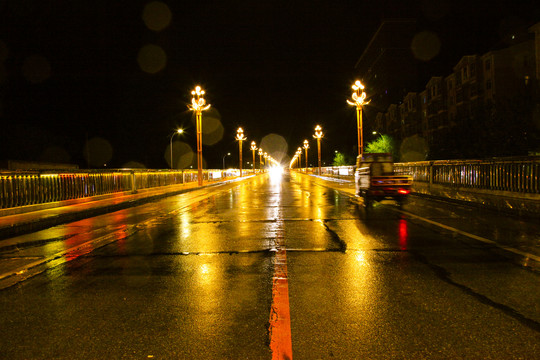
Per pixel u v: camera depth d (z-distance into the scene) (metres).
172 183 32.53
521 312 4.23
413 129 69.44
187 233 9.70
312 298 4.76
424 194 18.48
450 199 15.99
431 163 23.20
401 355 3.32
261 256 7.05
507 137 23.78
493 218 11.38
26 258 7.18
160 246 8.12
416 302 4.57
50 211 13.62
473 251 7.17
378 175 16.95
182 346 3.54
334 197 20.38
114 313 4.38
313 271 5.98
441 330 3.80
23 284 5.55
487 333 3.72
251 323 4.03
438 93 59.50
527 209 11.80
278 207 15.62
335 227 10.22
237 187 32.28
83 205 15.72
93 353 3.45
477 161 17.95
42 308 4.57
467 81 50.16
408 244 7.88
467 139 27.95
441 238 8.45
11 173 13.15
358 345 3.50
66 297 4.96
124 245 8.29
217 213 13.95
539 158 13.61
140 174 25.23
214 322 4.07
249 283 5.42
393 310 4.33
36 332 3.91
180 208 16.02
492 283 5.25
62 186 16.22
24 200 13.80
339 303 4.57
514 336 3.65
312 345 3.51
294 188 29.66
